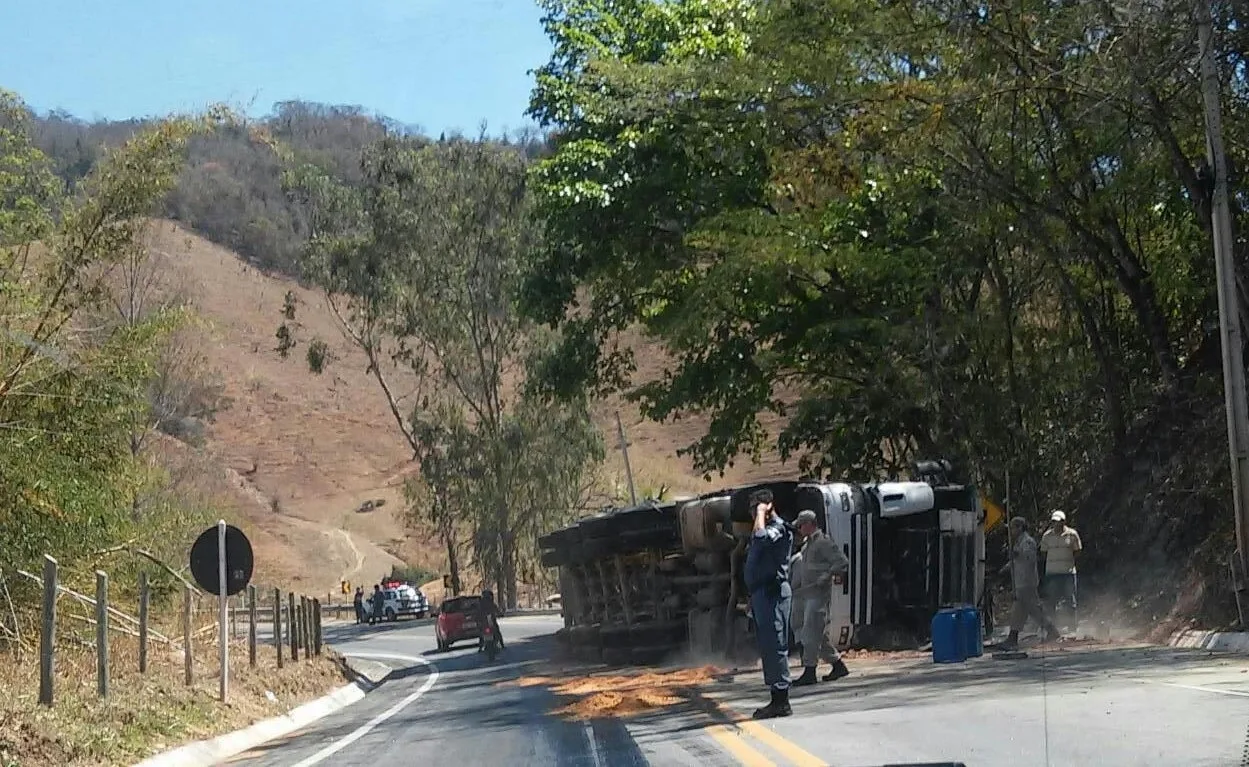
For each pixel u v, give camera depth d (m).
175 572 22.36
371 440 123.44
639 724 14.04
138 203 20.28
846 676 17.25
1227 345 18.56
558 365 38.34
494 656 32.06
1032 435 29.41
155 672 19.80
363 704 23.14
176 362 41.31
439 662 35.69
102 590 16.34
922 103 23.28
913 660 19.56
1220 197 18.83
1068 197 24.70
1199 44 19.30
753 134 28.52
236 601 32.84
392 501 113.50
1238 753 9.45
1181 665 16.20
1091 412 30.33
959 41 21.67
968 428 28.41
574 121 35.78
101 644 16.25
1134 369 29.83
